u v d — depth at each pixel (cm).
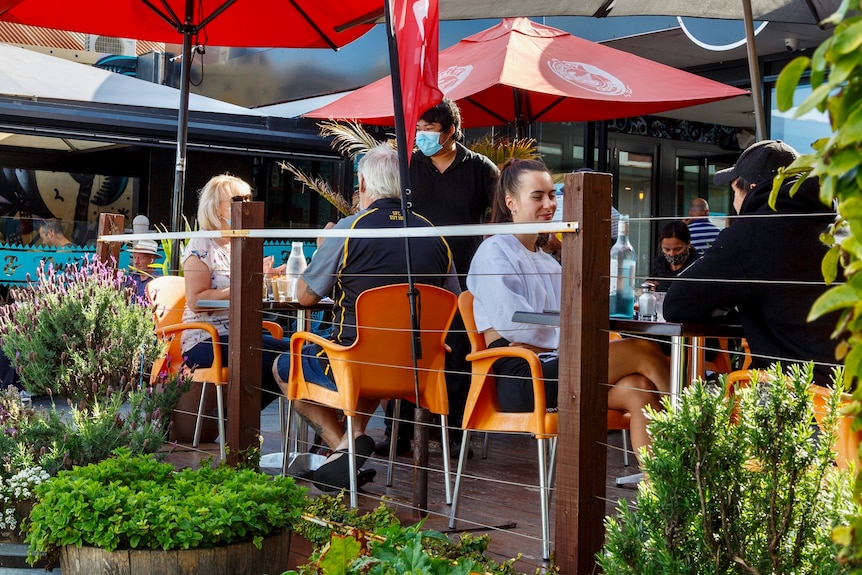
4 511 347
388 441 512
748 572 181
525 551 328
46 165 949
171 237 425
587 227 250
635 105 698
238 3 665
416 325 365
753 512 184
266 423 659
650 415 192
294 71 1178
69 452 372
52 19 662
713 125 1066
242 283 389
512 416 330
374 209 391
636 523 190
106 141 911
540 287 376
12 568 333
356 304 359
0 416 400
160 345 441
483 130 1039
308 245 1035
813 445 183
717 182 375
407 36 341
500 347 344
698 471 181
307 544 347
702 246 741
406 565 241
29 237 930
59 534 294
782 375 187
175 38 692
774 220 293
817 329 288
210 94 1312
